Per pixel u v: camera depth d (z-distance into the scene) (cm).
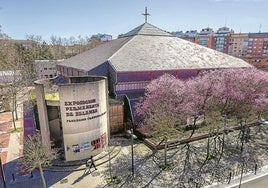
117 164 2353
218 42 12044
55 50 10119
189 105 2500
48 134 2331
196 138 2919
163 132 2342
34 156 1873
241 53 11825
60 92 2164
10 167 2342
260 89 2834
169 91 2602
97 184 2017
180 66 3759
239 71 3070
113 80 3459
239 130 3269
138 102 3209
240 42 11731
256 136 3084
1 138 3100
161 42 4472
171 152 2612
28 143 2120
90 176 2144
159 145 2683
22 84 4600
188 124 3133
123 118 3203
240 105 2716
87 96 2283
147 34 4609
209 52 4709
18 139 3069
